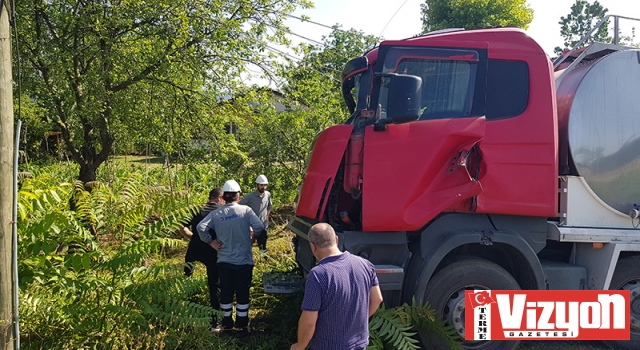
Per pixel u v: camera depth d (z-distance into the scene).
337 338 2.93
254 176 11.16
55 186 4.84
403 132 4.41
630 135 5.09
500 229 4.66
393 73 4.41
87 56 7.81
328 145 4.60
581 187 4.98
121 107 8.45
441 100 4.55
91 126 8.71
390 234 4.48
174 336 4.51
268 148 10.91
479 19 28.52
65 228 4.25
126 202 5.00
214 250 5.77
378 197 4.36
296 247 5.65
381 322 4.16
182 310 4.32
